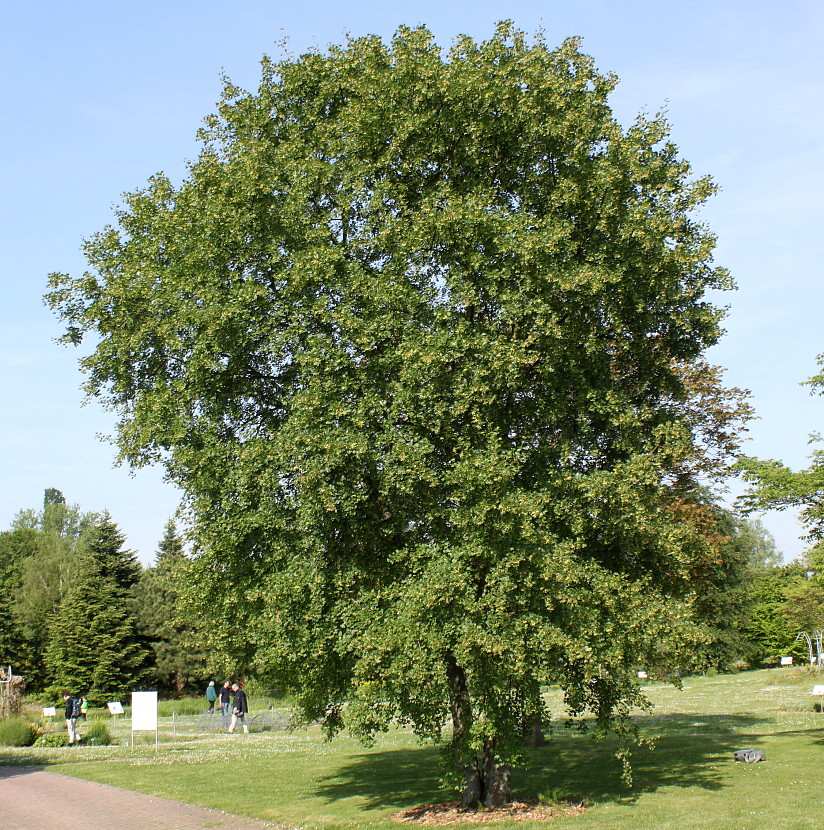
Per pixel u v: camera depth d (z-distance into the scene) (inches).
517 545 502.3
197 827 534.6
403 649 485.4
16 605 2694.4
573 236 589.9
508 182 613.6
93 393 658.8
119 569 2433.6
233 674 633.0
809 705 1251.2
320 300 540.7
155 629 2375.7
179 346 560.7
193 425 572.1
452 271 555.5
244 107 646.5
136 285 590.9
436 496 534.3
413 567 516.1
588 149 594.6
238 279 571.8
